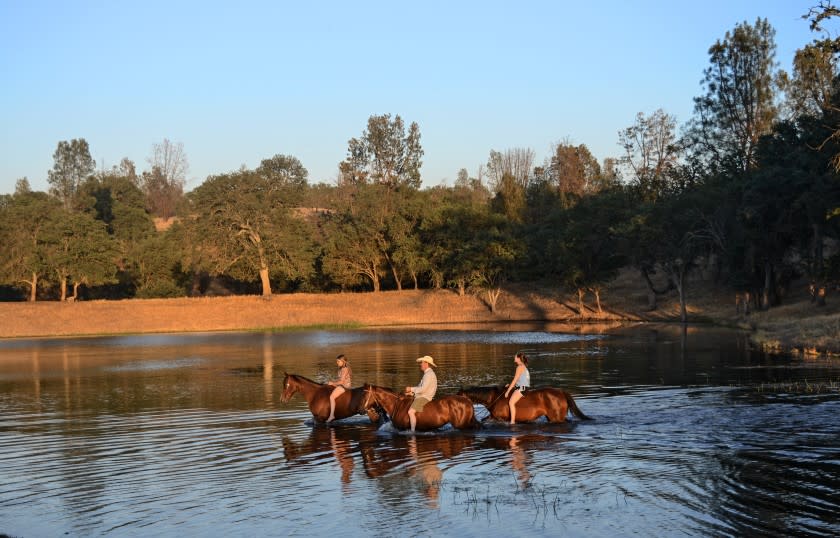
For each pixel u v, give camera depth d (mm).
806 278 74812
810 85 63781
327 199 119500
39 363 41844
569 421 18453
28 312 77938
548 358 37125
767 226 59281
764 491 11859
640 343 46250
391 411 18438
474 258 84000
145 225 118062
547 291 90938
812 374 27094
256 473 14039
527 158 126625
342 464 14617
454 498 11969
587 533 10133
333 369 34469
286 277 97562
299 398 24891
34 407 24141
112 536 10680
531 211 105688
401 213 93625
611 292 89500
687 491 11938
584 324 72688
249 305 85000
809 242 61219
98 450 16625
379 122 117125
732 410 19406
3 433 19172
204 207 87938
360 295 90500
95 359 43844
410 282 102688
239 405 23438
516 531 10312
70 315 78312
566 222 87125
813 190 52219
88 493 12945
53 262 88188
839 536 9766
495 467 13961
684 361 33781
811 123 56375
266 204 88125
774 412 18938
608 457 14438
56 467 14992
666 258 73125
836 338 37594
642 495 11789
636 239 73000
